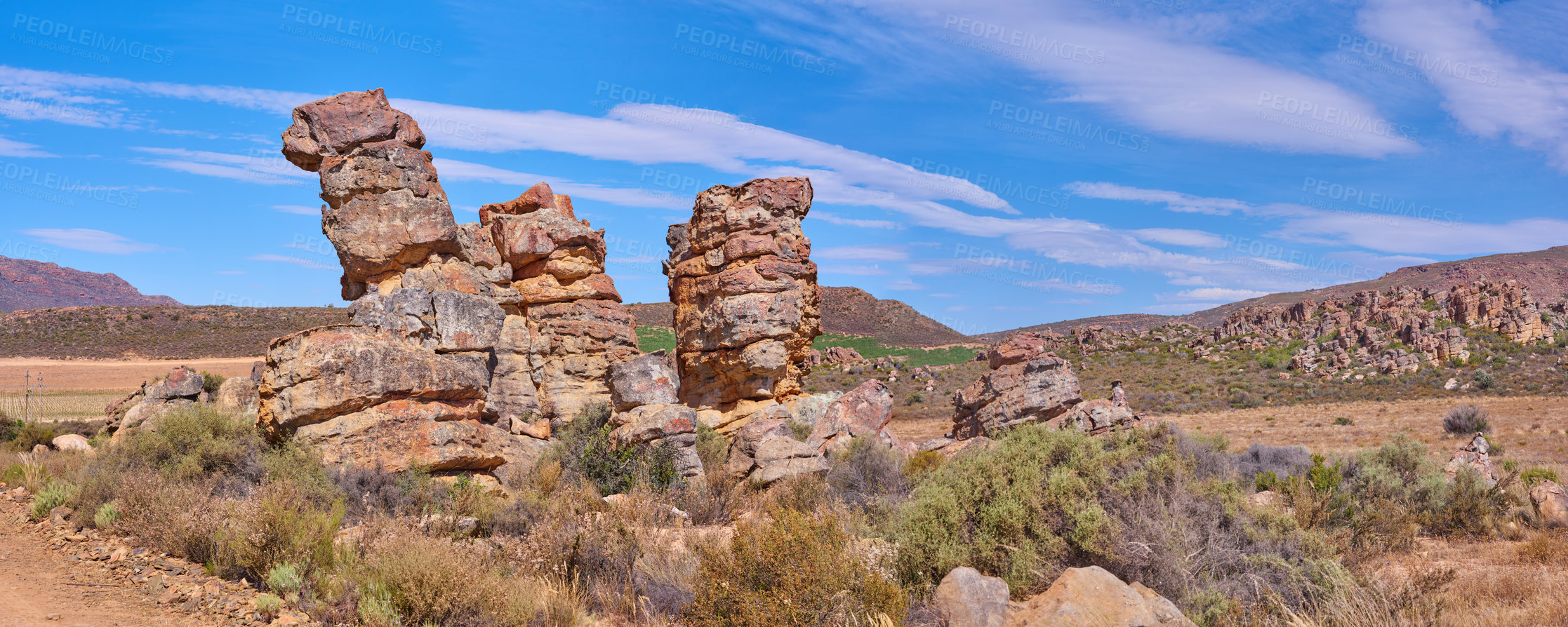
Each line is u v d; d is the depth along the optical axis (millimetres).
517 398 23594
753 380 25781
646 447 19016
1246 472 17234
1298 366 84750
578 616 9234
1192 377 85062
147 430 17453
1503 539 13797
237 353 99875
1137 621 7512
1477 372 70250
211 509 11625
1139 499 10195
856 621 7891
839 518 12984
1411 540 13031
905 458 20781
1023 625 7684
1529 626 7922
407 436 17734
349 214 20750
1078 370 96188
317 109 21000
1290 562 9320
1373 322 100625
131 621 8562
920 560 10008
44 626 8156
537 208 27547
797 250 26219
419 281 20938
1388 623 8156
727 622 8023
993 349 28000
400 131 21719
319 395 17109
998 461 11195
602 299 27781
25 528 13195
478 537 13328
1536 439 36250
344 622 8734
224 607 9109
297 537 10672
